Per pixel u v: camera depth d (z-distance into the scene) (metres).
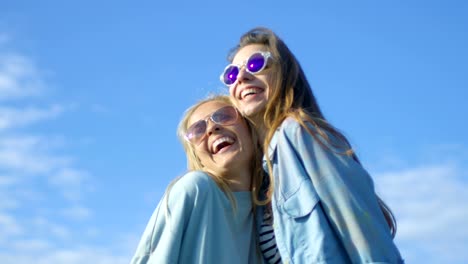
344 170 1.57
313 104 1.83
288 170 1.62
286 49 1.85
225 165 1.80
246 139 1.83
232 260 1.66
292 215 1.57
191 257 1.65
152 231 1.69
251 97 1.79
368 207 1.54
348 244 1.50
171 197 1.71
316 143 1.60
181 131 1.92
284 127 1.67
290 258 1.54
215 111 1.84
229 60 1.91
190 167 1.90
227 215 1.74
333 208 1.53
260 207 1.79
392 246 1.50
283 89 1.77
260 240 1.75
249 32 1.90
